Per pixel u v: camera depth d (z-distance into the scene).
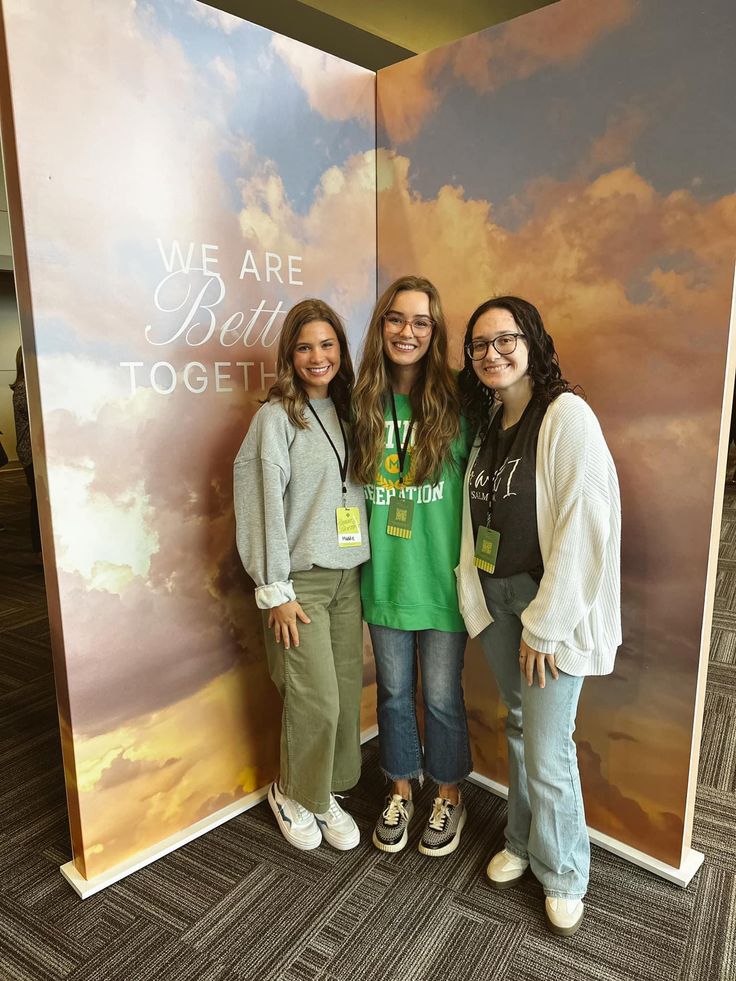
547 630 1.56
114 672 1.89
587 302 1.89
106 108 1.67
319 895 1.90
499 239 2.06
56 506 1.71
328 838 2.09
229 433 2.06
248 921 1.81
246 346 2.07
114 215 1.72
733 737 2.69
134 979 1.64
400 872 1.98
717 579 4.46
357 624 2.03
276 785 2.19
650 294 1.76
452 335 2.25
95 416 1.75
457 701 2.02
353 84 2.23
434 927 1.78
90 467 1.76
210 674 2.13
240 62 1.92
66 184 1.62
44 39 1.54
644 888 1.91
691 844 2.09
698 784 2.40
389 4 4.25
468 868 2.00
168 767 2.07
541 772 1.69
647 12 1.65
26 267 1.59
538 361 1.64
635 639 1.93
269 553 1.82
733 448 8.76
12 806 2.32
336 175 2.23
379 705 2.10
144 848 2.05
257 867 2.01
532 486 1.59
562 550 1.53
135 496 1.87
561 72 1.83
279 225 2.10
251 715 2.28
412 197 2.27
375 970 1.66
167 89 1.78
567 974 1.64
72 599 1.78
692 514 1.77
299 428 1.86
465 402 1.86
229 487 2.09
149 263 1.80
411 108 2.21
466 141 2.08
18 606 4.21
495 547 1.68
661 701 1.90
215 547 2.08
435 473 1.82
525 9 5.22
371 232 2.39
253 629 2.23
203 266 1.92
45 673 3.32
